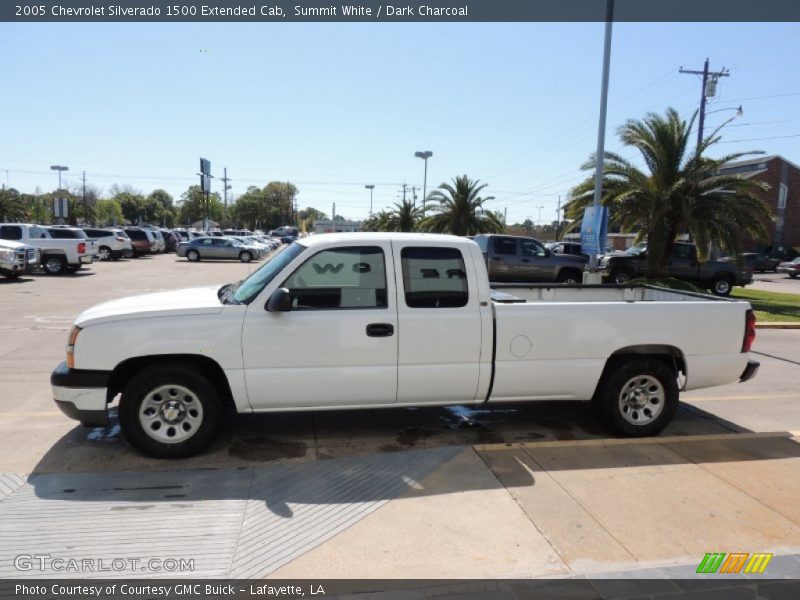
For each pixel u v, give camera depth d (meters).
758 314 14.75
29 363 7.75
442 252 4.76
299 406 4.64
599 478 4.21
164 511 3.65
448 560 3.15
